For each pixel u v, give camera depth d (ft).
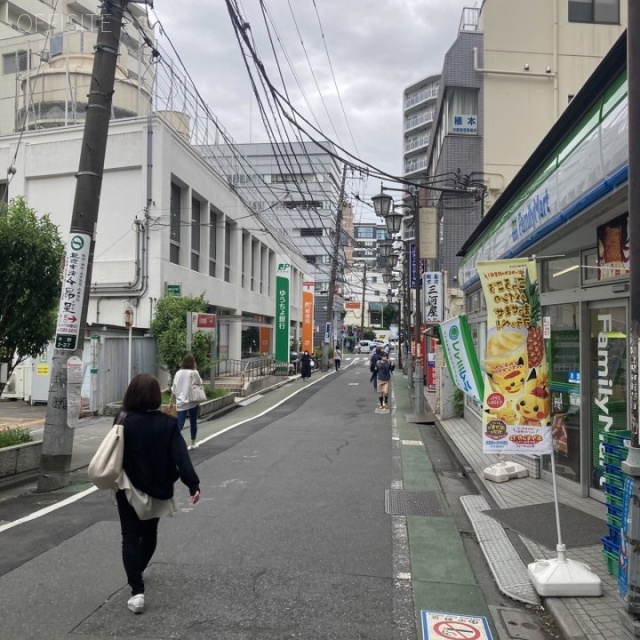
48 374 53.21
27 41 96.12
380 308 357.41
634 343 11.00
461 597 15.53
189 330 56.39
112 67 28.58
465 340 31.09
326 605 14.82
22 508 23.47
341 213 122.42
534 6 66.80
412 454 36.47
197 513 22.75
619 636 13.03
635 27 11.26
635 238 11.07
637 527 10.87
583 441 24.41
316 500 24.95
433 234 57.67
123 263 61.72
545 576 15.34
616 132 16.66
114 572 16.66
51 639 12.85
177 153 66.80
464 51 66.64
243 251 103.76
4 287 26.78
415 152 245.24
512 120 66.28
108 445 14.08
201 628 13.47
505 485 27.30
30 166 65.31
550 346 27.99
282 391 82.23
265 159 160.25
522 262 18.53
